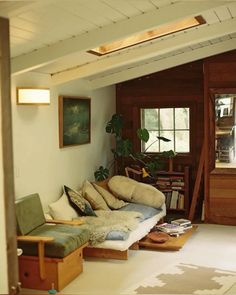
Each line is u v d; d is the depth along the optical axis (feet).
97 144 22.53
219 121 21.26
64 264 13.74
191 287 13.58
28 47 13.64
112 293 13.23
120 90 24.30
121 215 17.95
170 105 23.62
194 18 15.14
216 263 15.76
